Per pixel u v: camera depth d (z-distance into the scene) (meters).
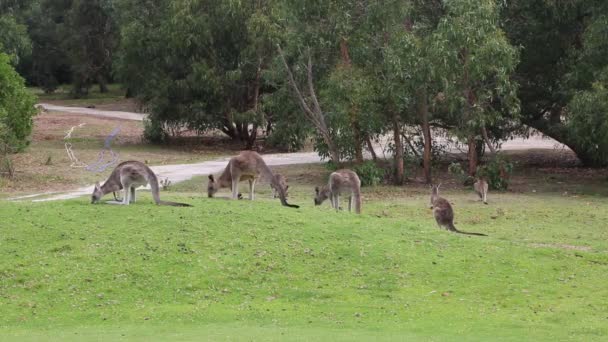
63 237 14.54
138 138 47.75
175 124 45.34
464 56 28.22
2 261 13.52
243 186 28.00
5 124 31.44
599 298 13.28
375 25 28.84
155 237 14.66
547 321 11.90
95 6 72.62
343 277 13.77
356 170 29.16
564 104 32.50
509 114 30.53
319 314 12.06
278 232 15.31
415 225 17.08
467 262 14.84
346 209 21.84
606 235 19.59
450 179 31.42
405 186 29.47
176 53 42.25
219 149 44.03
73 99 76.62
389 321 11.72
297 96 31.53
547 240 18.66
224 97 43.19
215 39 41.56
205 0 41.00
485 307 12.65
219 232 15.07
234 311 12.11
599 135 27.55
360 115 29.00
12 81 33.34
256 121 42.44
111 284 12.96
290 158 39.62
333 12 29.16
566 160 37.75
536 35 32.38
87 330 11.05
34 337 10.40
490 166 28.56
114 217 15.61
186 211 16.14
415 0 31.28
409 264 14.45
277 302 12.62
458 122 29.83
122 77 45.50
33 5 66.00
